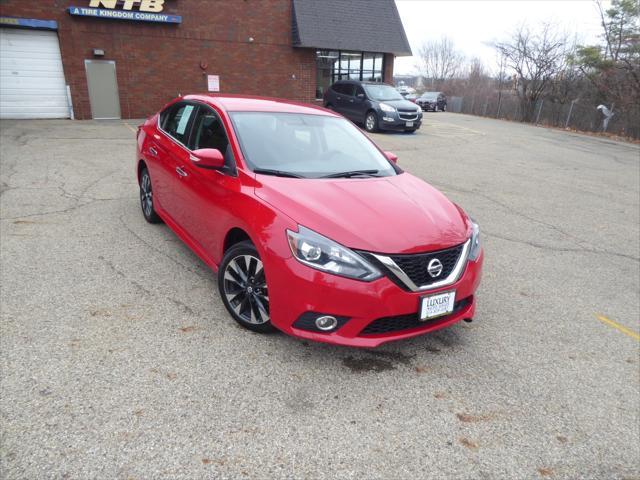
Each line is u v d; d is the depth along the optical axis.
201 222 3.84
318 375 2.93
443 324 3.12
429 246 2.94
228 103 4.21
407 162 11.08
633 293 4.61
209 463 2.22
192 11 17.78
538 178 10.21
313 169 3.71
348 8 20.88
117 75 17.05
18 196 6.34
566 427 2.69
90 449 2.24
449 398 2.83
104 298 3.69
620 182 10.34
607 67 23.38
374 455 2.36
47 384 2.65
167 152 4.57
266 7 19.20
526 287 4.59
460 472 2.30
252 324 3.27
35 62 15.86
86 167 8.40
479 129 21.38
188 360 2.98
